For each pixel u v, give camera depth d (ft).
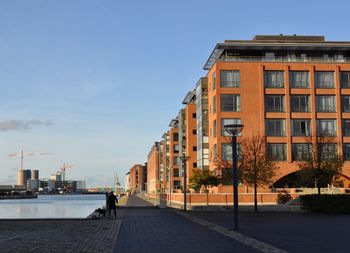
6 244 54.85
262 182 145.48
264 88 232.73
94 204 304.50
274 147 229.04
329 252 45.34
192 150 323.16
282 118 231.71
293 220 93.71
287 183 232.32
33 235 66.54
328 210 123.24
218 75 231.30
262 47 236.02
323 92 234.58
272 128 231.09
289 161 226.79
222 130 226.99
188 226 80.84
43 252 47.24
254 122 229.66
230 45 233.14
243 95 230.89
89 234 67.56
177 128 411.54
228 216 109.91
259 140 184.03
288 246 50.34
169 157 420.36
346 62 237.04
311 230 70.18
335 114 233.14
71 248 50.62
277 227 76.23
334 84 236.02
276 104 233.14
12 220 102.68
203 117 261.44
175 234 66.18
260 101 231.09
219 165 159.33
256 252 45.83
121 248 50.37
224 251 46.80
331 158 148.25
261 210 137.28
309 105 234.17
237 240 57.16
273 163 162.81
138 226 82.23
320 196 125.90
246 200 192.34
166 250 48.19
